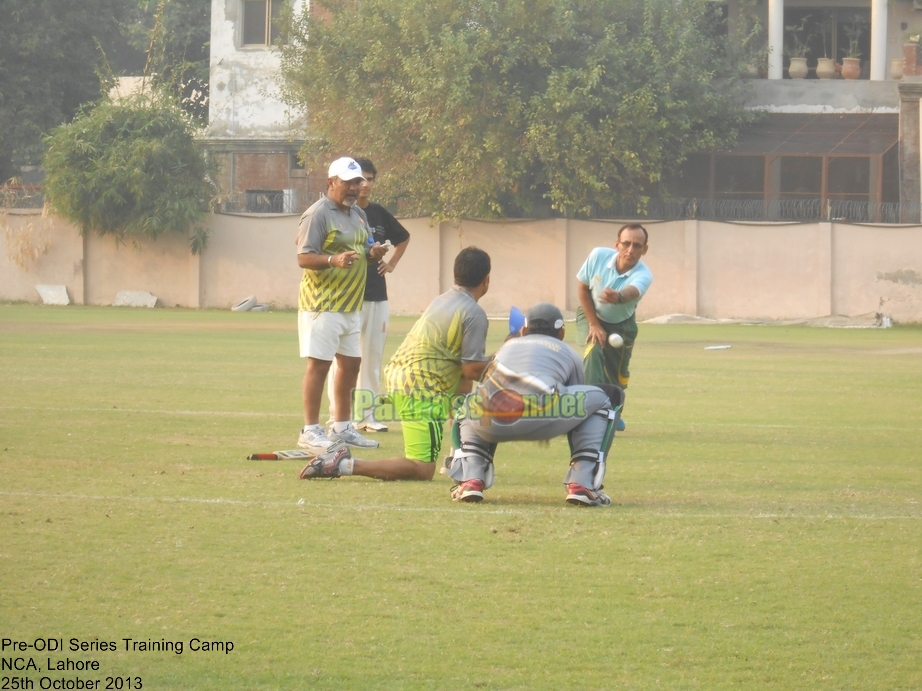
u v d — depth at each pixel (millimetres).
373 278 39312
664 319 114062
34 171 165125
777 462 33062
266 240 126312
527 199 120312
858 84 132000
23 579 19719
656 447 35812
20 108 156000
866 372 62625
